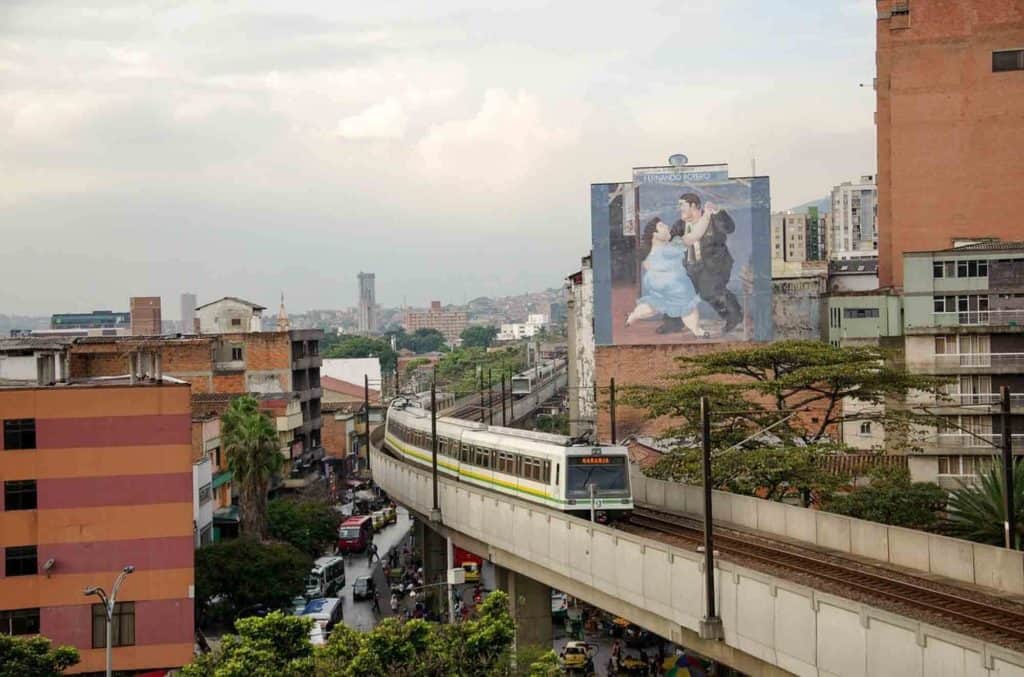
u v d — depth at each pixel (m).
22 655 36.19
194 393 102.56
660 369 97.44
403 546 94.00
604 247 98.12
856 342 82.38
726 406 63.19
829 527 42.50
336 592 75.12
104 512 49.28
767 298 97.25
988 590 34.53
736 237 97.44
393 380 197.62
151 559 49.56
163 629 49.56
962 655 24.98
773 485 57.19
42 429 48.91
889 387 60.91
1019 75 95.62
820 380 60.69
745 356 64.94
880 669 27.31
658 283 97.62
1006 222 95.94
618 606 42.25
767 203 97.19
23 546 48.69
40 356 55.44
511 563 53.47
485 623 33.84
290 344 107.69
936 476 67.56
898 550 38.81
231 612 60.09
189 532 49.97
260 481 71.31
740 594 33.25
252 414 71.88
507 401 131.25
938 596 34.09
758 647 32.31
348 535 90.50
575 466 52.62
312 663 32.16
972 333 69.50
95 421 49.28
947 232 96.62
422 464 77.31
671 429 63.84
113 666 49.03
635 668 56.19
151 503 49.62
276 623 33.06
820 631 29.52
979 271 73.31
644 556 39.19
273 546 63.56
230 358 107.81
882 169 101.62
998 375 68.69
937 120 96.75
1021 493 46.66
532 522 49.59
